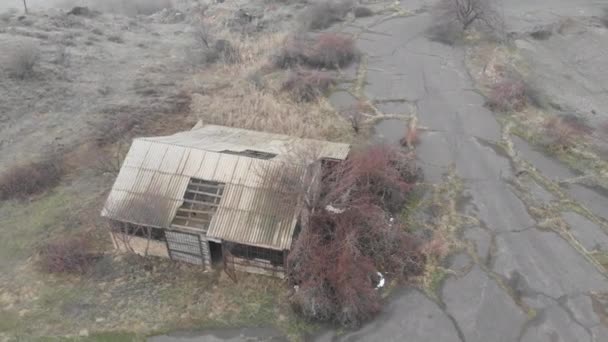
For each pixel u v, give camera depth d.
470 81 34.59
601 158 27.09
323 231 20.22
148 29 45.09
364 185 22.56
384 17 44.19
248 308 19.00
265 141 24.03
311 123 29.61
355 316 18.25
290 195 19.39
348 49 36.78
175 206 19.45
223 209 19.30
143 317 18.59
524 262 21.05
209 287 19.78
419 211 23.55
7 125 28.89
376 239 20.88
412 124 29.80
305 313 18.45
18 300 19.19
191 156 20.58
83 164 26.19
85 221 22.75
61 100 31.25
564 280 20.28
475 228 22.69
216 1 52.44
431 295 19.59
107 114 30.00
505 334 18.23
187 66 36.69
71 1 55.94
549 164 26.91
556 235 22.39
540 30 40.78
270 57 36.94
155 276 20.22
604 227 22.92
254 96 31.72
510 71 35.16
